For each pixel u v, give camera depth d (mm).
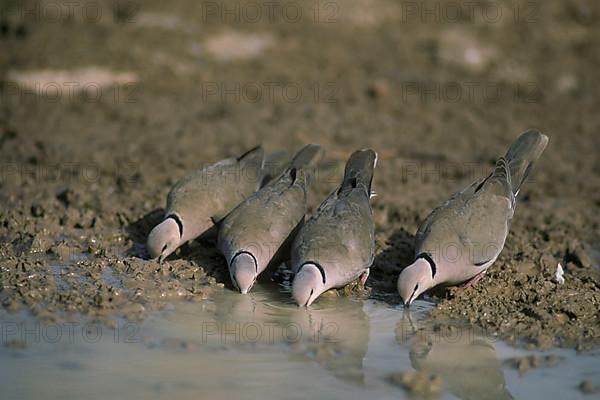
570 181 16938
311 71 22609
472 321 11086
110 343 10273
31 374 9516
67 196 14758
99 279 11797
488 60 23609
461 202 11922
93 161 16875
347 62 23156
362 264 11555
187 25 23906
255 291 11953
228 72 22266
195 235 12602
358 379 9641
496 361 10133
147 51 22562
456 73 23016
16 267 12000
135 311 11031
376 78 22438
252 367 9836
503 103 21547
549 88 22438
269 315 11219
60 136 18188
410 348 10422
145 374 9586
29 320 10711
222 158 17188
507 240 13383
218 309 11336
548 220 14727
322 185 15938
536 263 12438
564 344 10547
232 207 12773
